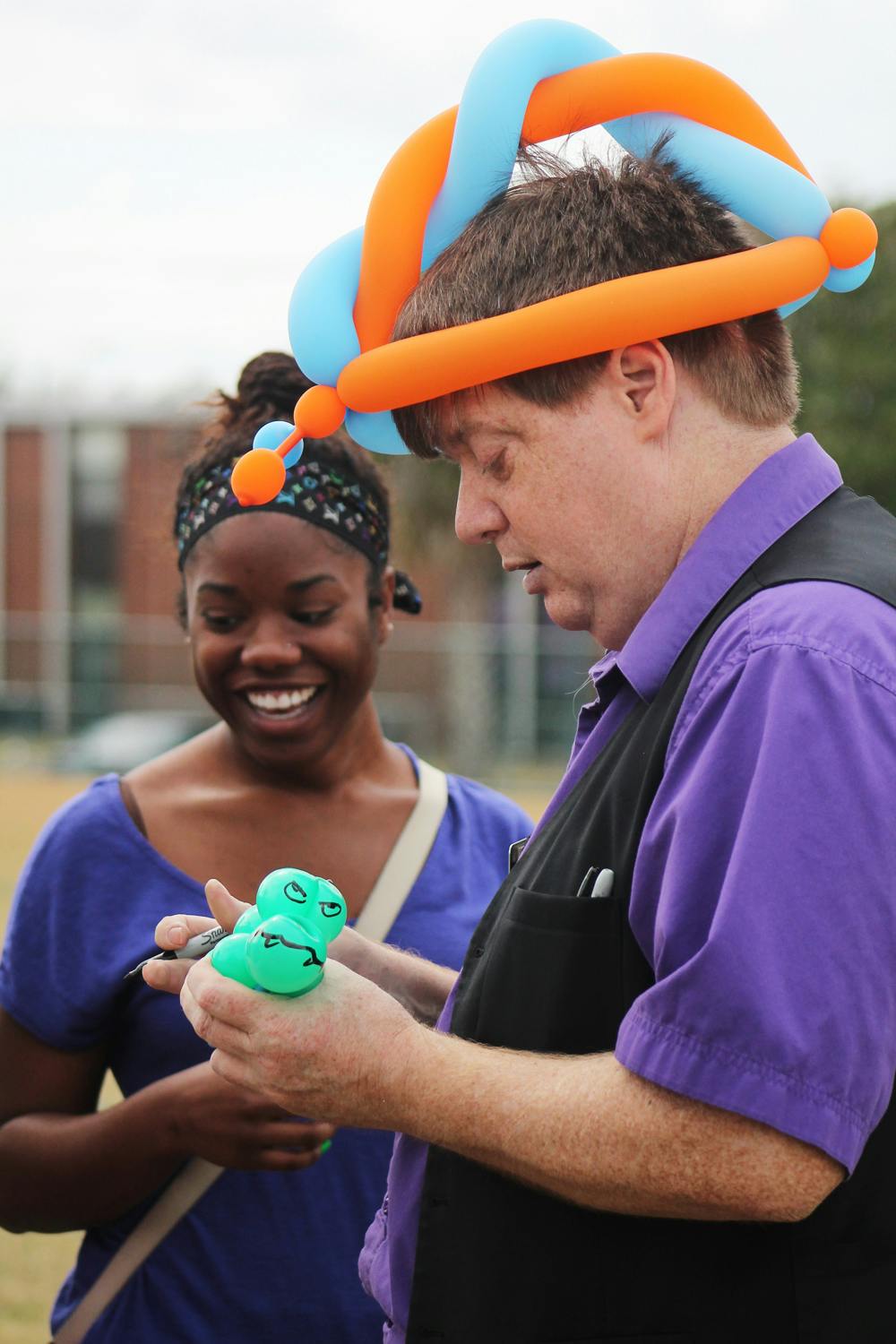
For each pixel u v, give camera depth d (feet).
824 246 4.28
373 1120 3.90
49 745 69.15
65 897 6.09
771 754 3.49
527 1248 4.00
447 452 4.40
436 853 6.64
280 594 6.23
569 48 4.63
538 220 4.16
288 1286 5.79
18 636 75.10
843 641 3.61
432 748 65.26
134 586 80.94
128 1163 5.60
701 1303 3.78
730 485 4.15
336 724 6.48
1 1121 6.06
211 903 4.83
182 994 4.23
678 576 4.08
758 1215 3.40
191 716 66.13
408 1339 4.21
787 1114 3.28
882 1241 3.74
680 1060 3.37
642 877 3.81
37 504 82.43
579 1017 3.96
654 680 4.09
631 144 4.72
